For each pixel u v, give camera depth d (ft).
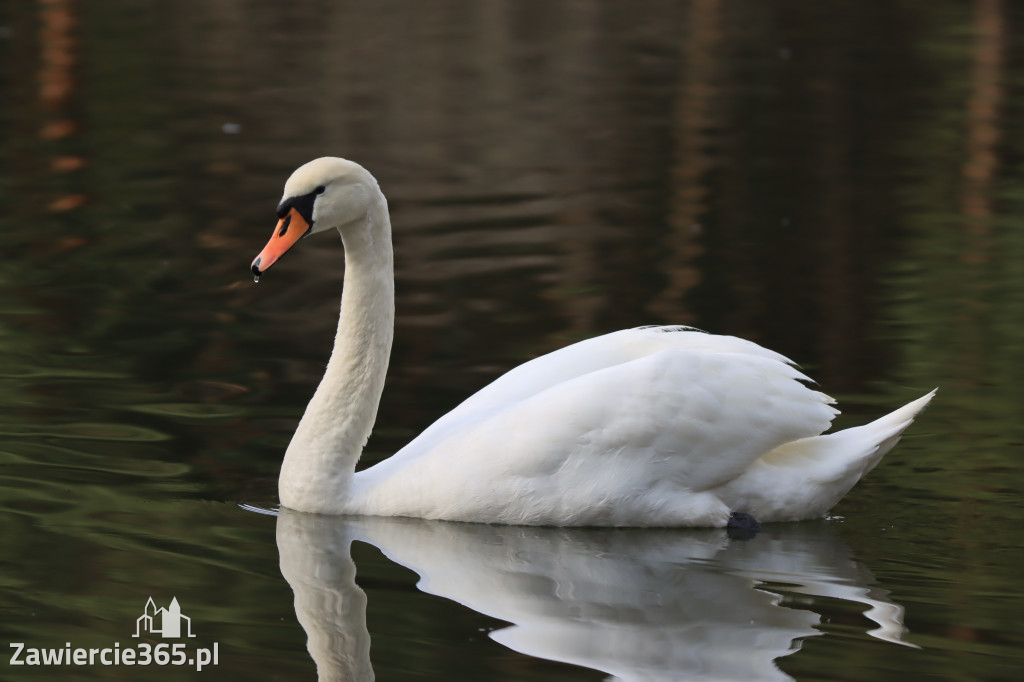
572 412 34.91
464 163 77.51
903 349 48.42
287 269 58.59
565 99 94.73
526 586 31.01
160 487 36.40
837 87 98.27
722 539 34.32
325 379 36.45
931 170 76.13
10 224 63.41
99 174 72.90
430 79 100.99
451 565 32.37
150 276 56.54
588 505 34.83
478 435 35.70
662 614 29.35
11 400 42.19
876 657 27.09
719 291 55.16
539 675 26.22
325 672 26.27
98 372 45.19
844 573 31.68
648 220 66.23
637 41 116.37
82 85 95.20
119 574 30.76
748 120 88.28
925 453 39.50
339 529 34.94
